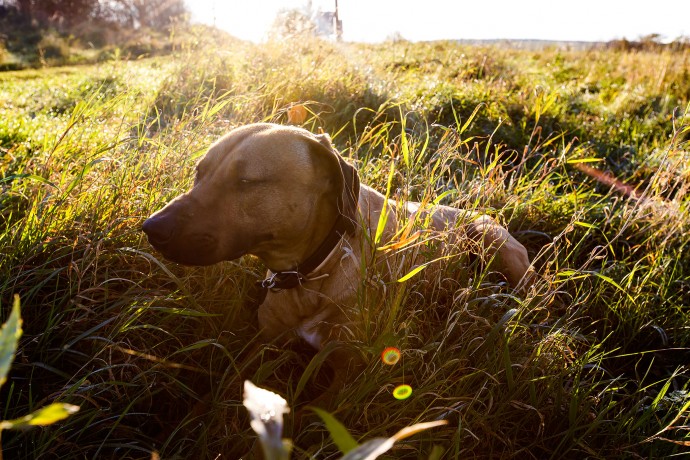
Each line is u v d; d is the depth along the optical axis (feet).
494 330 2.43
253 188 2.32
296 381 2.73
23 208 3.18
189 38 7.05
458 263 2.76
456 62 10.72
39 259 2.59
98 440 2.13
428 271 2.78
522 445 2.44
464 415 2.21
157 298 2.41
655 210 4.16
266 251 2.54
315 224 2.53
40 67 18.80
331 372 2.80
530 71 12.42
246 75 6.10
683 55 13.61
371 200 2.91
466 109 6.69
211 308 2.85
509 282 3.41
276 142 2.37
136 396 2.26
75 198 2.84
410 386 2.36
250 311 3.08
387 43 14.89
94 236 2.59
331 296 2.66
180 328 2.66
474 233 3.28
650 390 3.06
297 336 2.81
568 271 3.01
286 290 2.75
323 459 2.11
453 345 2.47
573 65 14.29
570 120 7.20
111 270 2.69
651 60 13.37
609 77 12.30
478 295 2.90
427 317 2.72
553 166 3.83
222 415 2.27
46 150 3.49
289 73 6.09
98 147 3.20
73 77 11.27
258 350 2.66
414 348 2.55
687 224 4.26
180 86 5.89
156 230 2.16
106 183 2.90
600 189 5.60
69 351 2.20
